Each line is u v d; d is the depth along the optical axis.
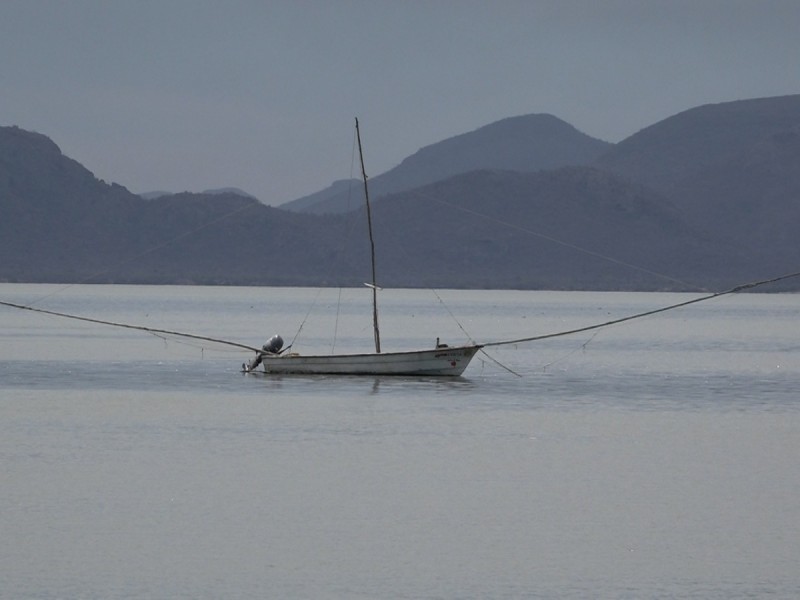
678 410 181.25
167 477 120.06
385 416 170.00
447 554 92.19
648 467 128.75
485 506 108.12
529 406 184.25
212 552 91.88
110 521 100.69
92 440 144.75
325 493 112.88
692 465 130.25
